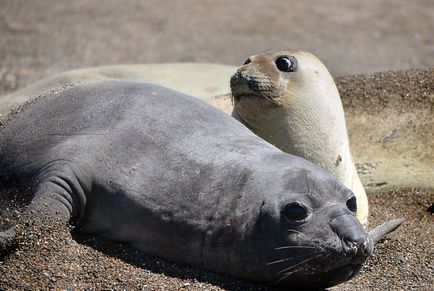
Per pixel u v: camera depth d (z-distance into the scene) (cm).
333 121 2758
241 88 2692
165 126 2244
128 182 2169
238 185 2098
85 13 6788
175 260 2152
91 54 5616
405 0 7581
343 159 2777
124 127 2245
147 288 2019
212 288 2052
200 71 3644
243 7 7294
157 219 2138
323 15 7025
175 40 6134
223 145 2202
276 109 2695
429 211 2906
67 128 2280
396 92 3606
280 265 2039
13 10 6744
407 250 2459
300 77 2719
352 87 3688
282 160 2130
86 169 2188
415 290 2206
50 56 5506
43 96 2597
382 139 3375
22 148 2292
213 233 2088
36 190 2188
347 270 2058
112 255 2159
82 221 2220
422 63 5719
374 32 6506
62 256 2095
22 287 1994
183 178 2144
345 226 2012
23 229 2105
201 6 7275
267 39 6228
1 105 3181
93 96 2347
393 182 3097
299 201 2028
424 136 3341
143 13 6906
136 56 5647
